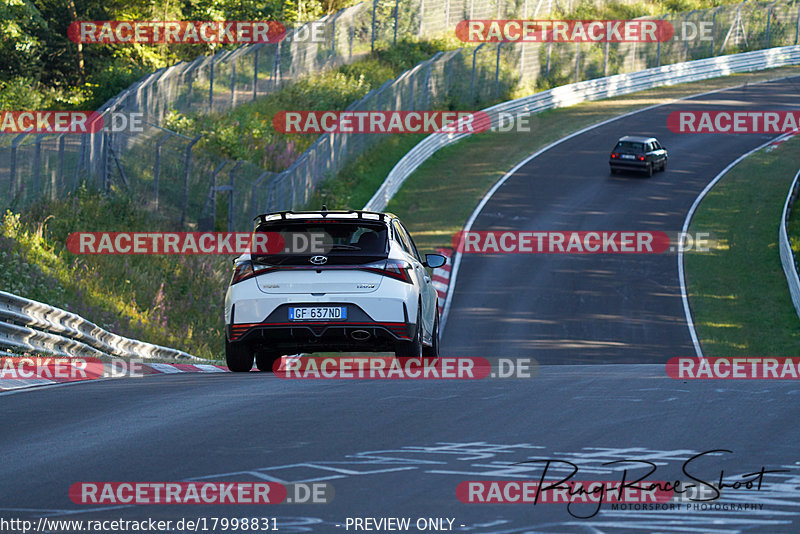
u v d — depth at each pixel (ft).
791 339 364.17
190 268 328.29
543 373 119.75
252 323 121.19
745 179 596.29
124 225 328.49
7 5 526.98
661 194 562.66
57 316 181.16
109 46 624.18
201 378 118.32
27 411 89.45
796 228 499.51
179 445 70.69
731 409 83.66
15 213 290.76
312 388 101.71
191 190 375.45
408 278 123.65
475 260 445.78
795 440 70.18
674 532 47.65
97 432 77.20
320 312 120.37
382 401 89.92
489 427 76.07
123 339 211.41
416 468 61.67
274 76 569.23
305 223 124.47
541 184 574.97
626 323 370.12
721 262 451.53
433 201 540.93
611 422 77.77
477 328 356.59
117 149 352.90
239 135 477.36
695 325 372.79
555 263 442.09
